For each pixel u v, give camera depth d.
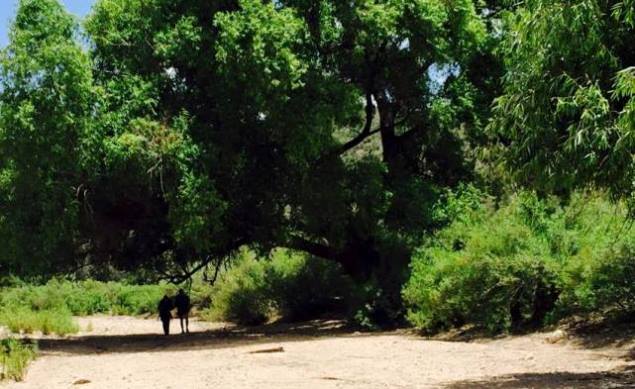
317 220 24.48
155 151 20.97
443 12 23.20
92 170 21.08
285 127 21.98
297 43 22.41
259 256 26.36
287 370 13.87
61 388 12.27
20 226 21.20
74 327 29.52
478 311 19.61
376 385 11.60
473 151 27.36
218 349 19.19
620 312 17.22
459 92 24.94
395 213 25.20
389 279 24.77
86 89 20.56
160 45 22.36
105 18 23.19
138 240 26.03
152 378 13.30
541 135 10.45
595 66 10.35
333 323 28.64
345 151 27.12
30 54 20.20
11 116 20.02
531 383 11.30
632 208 11.43
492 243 19.80
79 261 26.17
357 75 25.53
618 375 11.97
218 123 23.77
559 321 18.45
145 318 42.66
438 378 12.36
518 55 10.81
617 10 9.80
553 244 19.27
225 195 23.48
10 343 18.91
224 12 23.39
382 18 22.66
